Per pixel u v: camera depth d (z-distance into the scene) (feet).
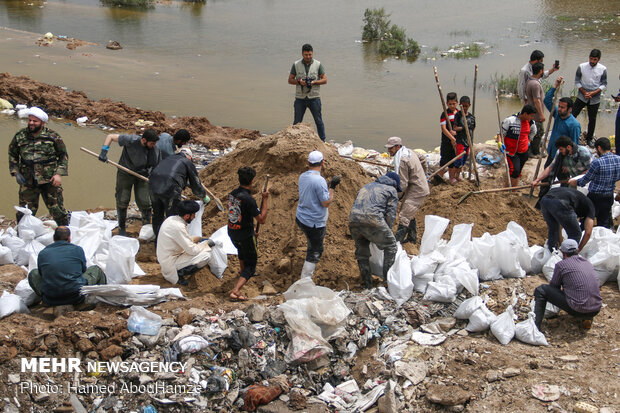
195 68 70.18
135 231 30.14
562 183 28.32
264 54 78.13
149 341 20.07
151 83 63.26
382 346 20.72
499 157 38.40
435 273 23.79
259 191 29.37
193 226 27.32
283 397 18.76
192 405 18.43
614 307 21.94
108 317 20.65
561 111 31.91
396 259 23.30
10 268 24.66
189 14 108.27
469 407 17.83
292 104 56.59
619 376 18.25
